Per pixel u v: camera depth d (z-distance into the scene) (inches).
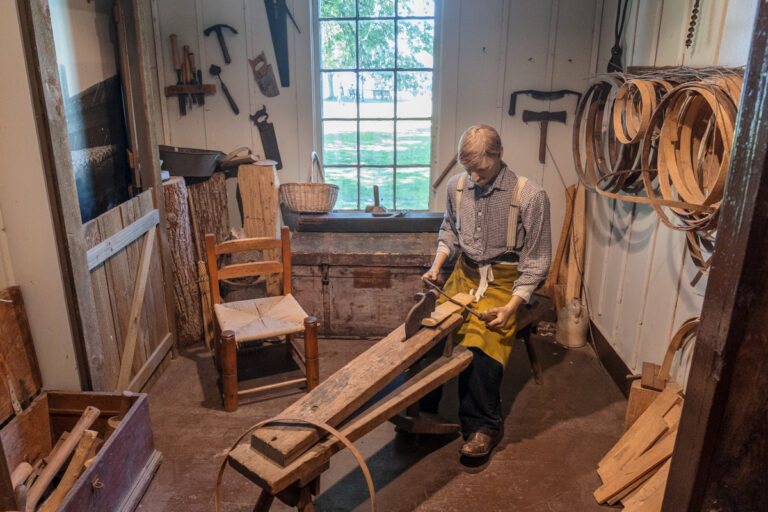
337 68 155.6
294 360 132.7
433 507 88.4
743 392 40.0
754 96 36.2
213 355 136.1
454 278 108.2
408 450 101.6
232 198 162.6
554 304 151.8
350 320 142.1
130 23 115.5
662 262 105.4
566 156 153.9
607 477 92.0
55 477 90.4
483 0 144.2
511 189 94.8
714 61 88.9
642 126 91.5
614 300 129.3
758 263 36.9
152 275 124.0
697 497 43.7
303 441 67.2
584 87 148.0
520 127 153.1
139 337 117.2
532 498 90.3
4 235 86.8
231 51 150.9
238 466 66.9
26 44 79.1
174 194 132.1
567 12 143.5
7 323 86.7
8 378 86.4
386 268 136.7
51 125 83.0
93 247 97.5
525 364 133.2
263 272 123.4
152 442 96.1
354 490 92.0
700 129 87.7
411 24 150.9
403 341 87.5
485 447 96.0
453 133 155.4
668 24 105.3
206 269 134.7
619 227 126.8
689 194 83.1
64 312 91.6
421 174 163.8
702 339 42.0
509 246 97.6
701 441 41.9
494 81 150.0
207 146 158.7
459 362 90.9
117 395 93.0
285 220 164.9
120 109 116.1
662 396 94.6
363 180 165.5
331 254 135.9
